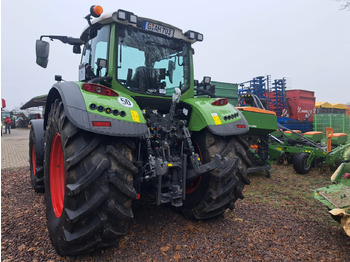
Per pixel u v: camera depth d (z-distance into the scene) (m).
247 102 6.41
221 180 2.77
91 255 2.38
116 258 2.34
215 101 3.09
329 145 5.93
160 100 3.09
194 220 3.17
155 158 2.70
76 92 2.22
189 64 3.39
